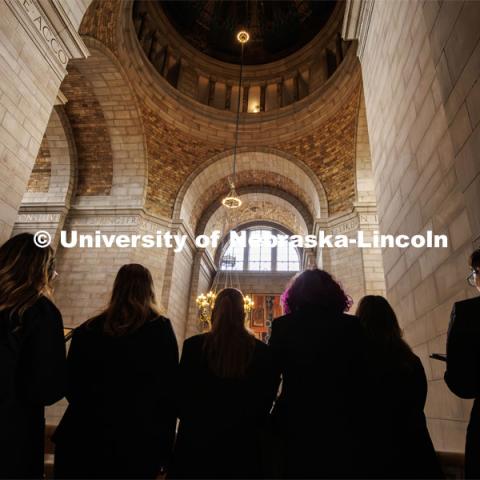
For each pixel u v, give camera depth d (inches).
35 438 63.4
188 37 598.5
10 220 210.5
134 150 508.7
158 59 545.0
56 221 475.5
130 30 435.8
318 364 67.9
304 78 578.2
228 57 626.5
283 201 641.6
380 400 66.7
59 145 506.0
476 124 104.0
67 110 496.7
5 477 56.7
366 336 72.6
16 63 210.8
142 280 77.7
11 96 208.7
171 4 563.8
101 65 433.7
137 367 68.5
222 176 597.6
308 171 526.9
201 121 538.6
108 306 76.7
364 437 64.0
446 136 144.3
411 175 183.0
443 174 147.5
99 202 495.8
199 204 609.6
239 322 74.2
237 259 790.5
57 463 65.7
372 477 60.4
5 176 206.8
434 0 134.2
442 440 146.9
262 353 72.4
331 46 536.4
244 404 68.3
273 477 75.3
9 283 65.9
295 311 78.9
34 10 222.1
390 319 77.4
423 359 166.7
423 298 166.9
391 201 215.5
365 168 470.3
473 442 69.5
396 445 64.2
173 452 71.8
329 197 504.1
